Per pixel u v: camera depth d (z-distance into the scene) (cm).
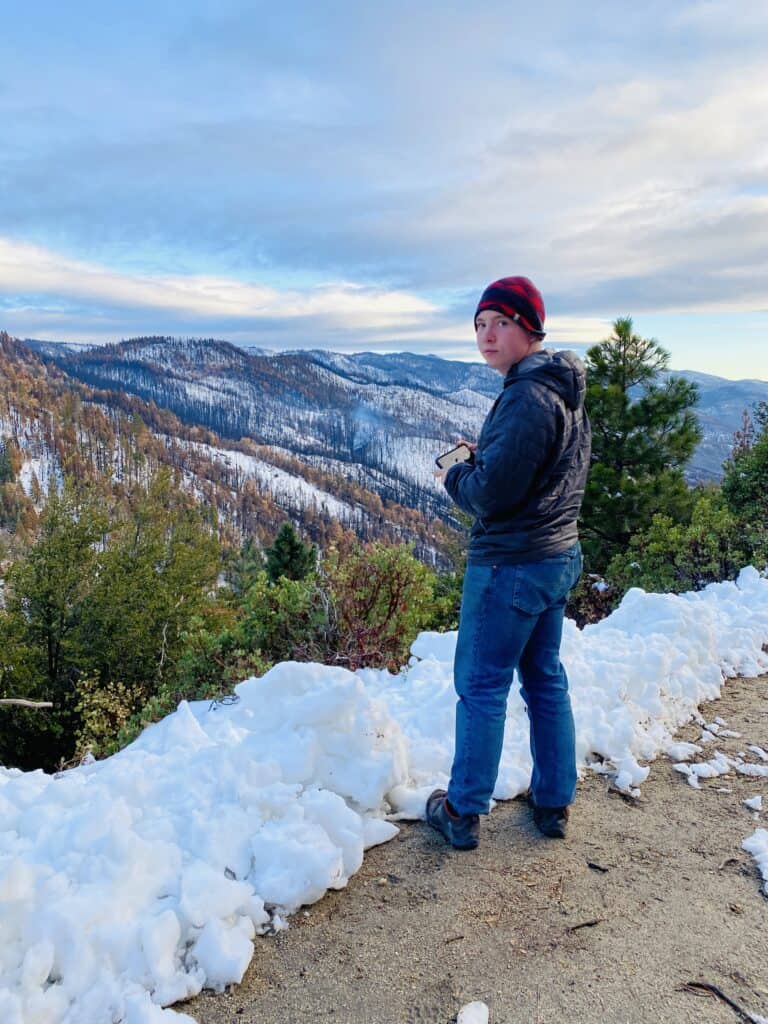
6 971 157
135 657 1869
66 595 1888
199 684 562
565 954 175
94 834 198
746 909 193
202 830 202
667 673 342
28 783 252
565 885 204
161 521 2106
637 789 264
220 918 177
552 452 199
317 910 192
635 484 1005
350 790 234
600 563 1050
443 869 211
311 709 244
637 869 212
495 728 216
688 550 793
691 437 1020
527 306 202
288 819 212
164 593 1934
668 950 176
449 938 181
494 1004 159
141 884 182
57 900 172
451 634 412
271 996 162
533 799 235
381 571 527
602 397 1031
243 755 236
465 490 203
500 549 208
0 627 1798
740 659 412
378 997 161
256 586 590
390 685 369
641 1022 153
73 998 154
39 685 1784
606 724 294
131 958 163
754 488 905
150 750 295
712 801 256
